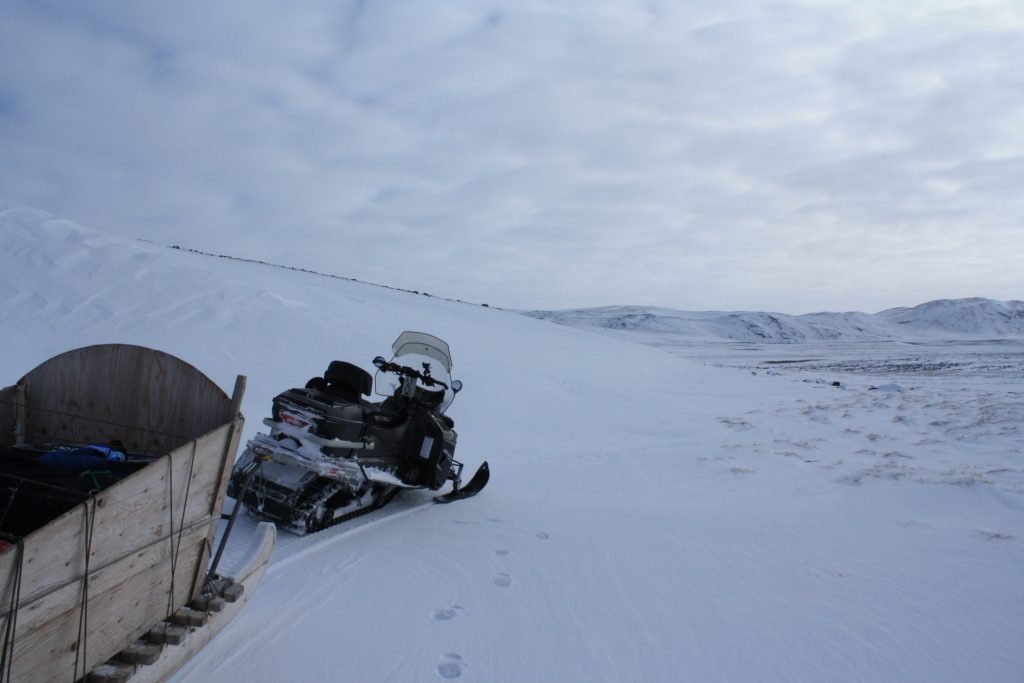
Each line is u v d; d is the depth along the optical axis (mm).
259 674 3346
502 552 5605
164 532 2871
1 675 2115
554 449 12086
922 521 6836
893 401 19578
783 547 5957
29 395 3619
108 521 2508
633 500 8094
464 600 4527
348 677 3402
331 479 5895
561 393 19688
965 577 5203
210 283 20297
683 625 4285
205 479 3092
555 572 5168
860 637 4176
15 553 2094
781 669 3758
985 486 7910
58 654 2371
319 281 40750
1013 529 6449
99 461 3156
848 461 10508
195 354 14633
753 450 11648
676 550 5824
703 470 10031
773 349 126062
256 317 18281
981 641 4137
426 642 3863
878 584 5066
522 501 7715
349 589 4566
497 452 11336
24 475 2912
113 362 3461
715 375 34656
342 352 17000
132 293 17797
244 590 3525
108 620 2613
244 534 5359
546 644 3943
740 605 4637
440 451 6930
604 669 3686
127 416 3447
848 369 58969
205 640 3258
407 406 7148
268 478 5789
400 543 5680
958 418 14977
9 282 16672
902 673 3740
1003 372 44281
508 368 22250
